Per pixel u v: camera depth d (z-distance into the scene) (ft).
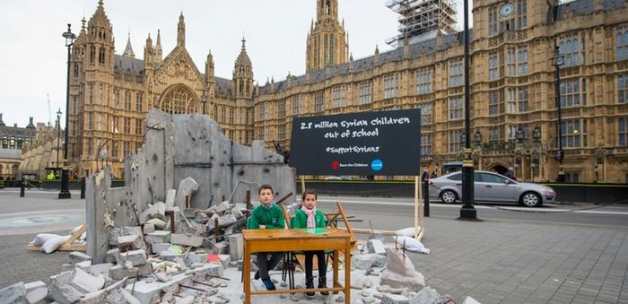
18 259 27.09
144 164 33.55
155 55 290.76
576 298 18.84
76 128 241.14
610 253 29.14
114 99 227.61
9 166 401.29
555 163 117.29
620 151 107.34
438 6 216.95
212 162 41.93
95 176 24.14
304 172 36.86
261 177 41.57
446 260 26.76
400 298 16.81
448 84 148.25
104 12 226.79
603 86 111.55
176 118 41.34
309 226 19.97
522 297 18.97
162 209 31.01
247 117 275.39
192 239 27.30
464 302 16.06
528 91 123.54
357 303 17.52
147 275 20.42
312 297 18.49
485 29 134.62
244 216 30.01
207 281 20.93
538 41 121.80
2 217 52.75
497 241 34.01
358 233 38.47
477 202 79.82
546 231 39.75
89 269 21.04
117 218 27.22
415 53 171.94
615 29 111.34
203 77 276.41
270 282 18.85
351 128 35.76
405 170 33.09
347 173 35.04
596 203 82.02
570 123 116.47
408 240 29.81
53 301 16.66
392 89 170.60
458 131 143.84
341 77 193.36
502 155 124.16
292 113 224.33
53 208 67.10
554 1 129.18
